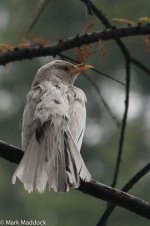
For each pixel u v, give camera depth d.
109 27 9.36
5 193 22.94
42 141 8.13
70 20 20.56
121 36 9.01
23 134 8.41
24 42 9.12
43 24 20.45
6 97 23.84
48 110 8.29
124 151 23.31
